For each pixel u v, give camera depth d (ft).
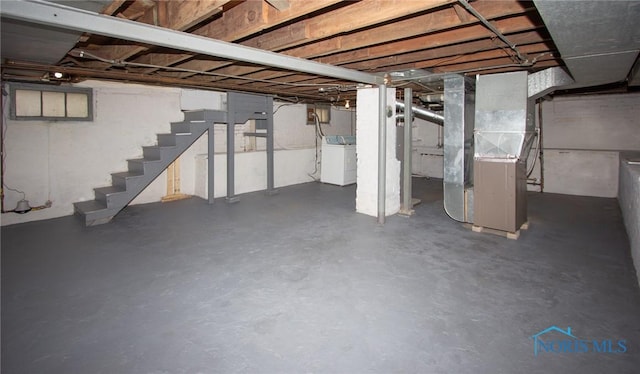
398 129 17.85
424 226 14.57
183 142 17.31
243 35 7.91
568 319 7.43
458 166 14.28
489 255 11.19
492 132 13.38
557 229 14.01
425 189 23.54
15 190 14.70
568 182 21.61
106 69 13.66
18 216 14.80
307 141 27.96
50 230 13.89
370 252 11.53
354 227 14.48
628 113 20.85
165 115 19.20
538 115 23.06
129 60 12.29
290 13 6.58
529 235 13.24
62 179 15.96
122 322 7.40
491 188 13.01
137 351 6.45
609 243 12.26
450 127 14.29
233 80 16.43
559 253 11.32
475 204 13.47
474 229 13.74
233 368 6.01
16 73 13.09
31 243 12.34
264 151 23.32
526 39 8.96
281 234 13.55
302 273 9.89
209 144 18.61
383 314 7.70
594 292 8.61
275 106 25.39
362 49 10.70
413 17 8.09
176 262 10.70
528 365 6.03
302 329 7.15
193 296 8.54
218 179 20.79
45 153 15.40
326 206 18.45
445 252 11.49
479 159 13.20
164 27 7.64
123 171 17.84
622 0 5.04
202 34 9.08
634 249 10.16
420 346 6.57
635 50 7.99
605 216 16.03
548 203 18.92
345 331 7.07
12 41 8.73
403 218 15.92
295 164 25.85
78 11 6.20
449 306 8.02
